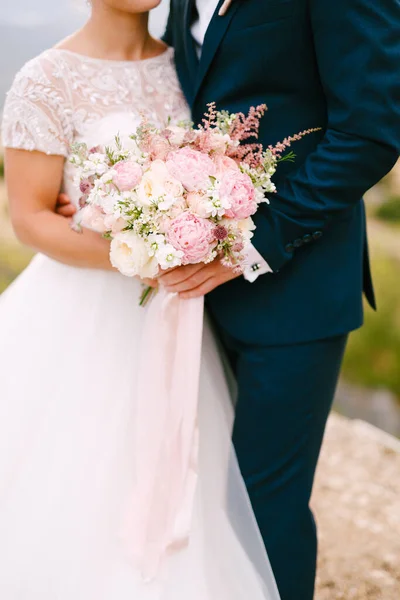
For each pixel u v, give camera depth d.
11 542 1.59
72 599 1.55
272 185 1.44
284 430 1.73
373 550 2.38
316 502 2.62
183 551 1.62
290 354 1.69
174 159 1.36
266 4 1.45
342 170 1.46
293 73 1.53
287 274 1.67
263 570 1.68
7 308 1.78
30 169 1.59
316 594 2.19
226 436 1.77
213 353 1.84
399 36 1.41
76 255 1.62
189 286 1.51
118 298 1.68
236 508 1.70
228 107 1.57
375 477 2.78
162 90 1.66
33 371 1.67
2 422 1.64
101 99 1.58
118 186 1.36
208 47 1.52
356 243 1.73
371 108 1.42
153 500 1.58
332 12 1.40
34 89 1.53
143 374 1.60
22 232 1.65
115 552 1.59
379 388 4.71
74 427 1.63
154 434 1.59
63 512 1.59
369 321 4.98
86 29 1.62
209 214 1.34
